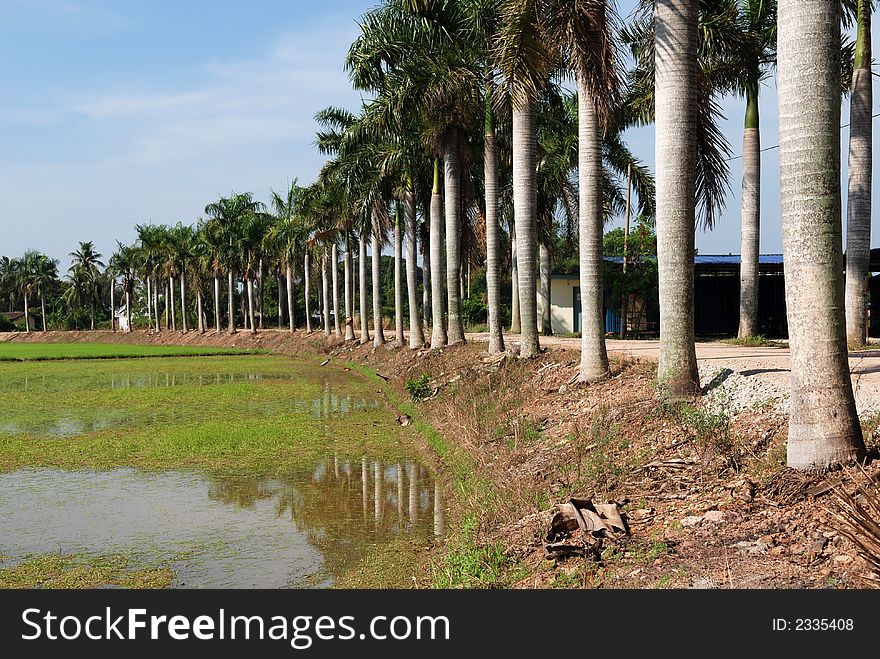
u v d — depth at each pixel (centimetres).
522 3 1379
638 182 3659
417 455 1758
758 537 743
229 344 7244
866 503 727
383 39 2697
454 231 3030
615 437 1234
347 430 2131
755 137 2547
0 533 1159
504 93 1448
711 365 1582
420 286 8162
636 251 3669
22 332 11238
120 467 1662
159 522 1216
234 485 1476
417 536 1121
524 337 2192
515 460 1330
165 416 2505
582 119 1675
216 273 7931
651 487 970
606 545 801
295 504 1324
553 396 1711
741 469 948
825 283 851
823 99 851
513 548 869
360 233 4341
